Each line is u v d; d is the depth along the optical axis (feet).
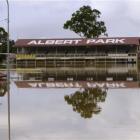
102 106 74.28
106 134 50.55
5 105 77.10
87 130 53.26
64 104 77.87
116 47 295.07
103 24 363.97
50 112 68.49
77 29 361.71
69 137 49.14
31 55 286.87
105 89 105.19
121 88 107.45
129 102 78.95
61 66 262.06
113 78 148.25
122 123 57.93
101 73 181.68
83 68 232.53
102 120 60.54
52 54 290.56
